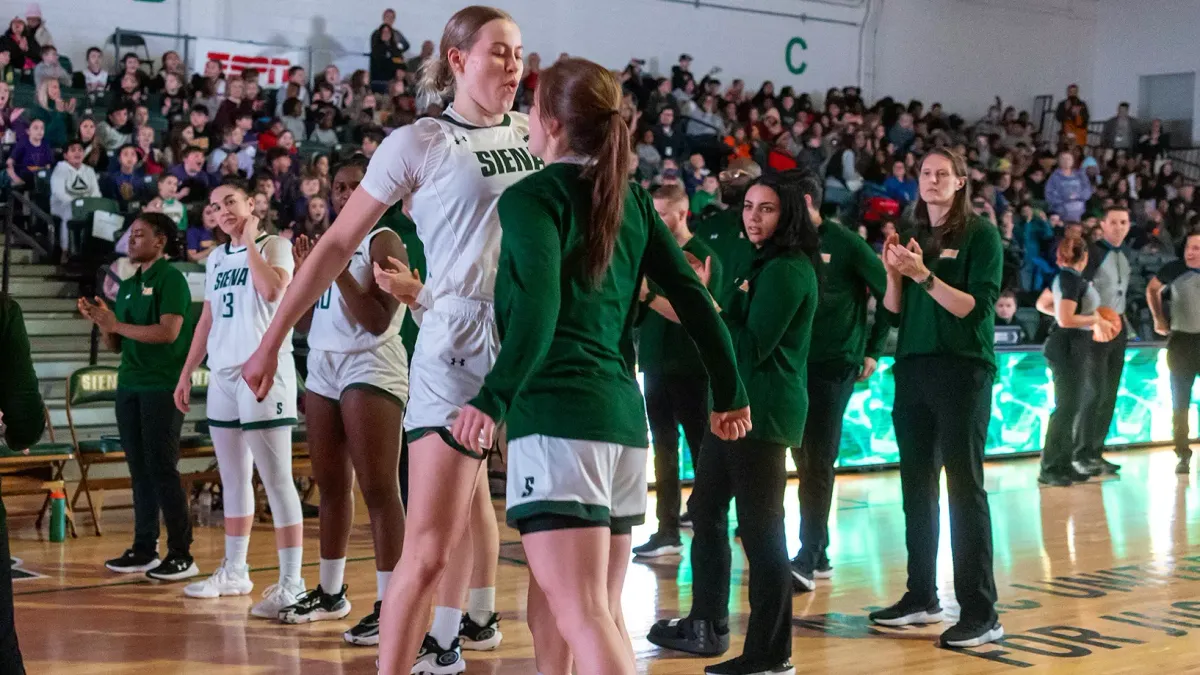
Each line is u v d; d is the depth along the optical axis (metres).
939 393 4.28
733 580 5.39
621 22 17.20
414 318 3.69
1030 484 8.45
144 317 5.39
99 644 4.32
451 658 3.88
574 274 2.57
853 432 8.81
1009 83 20.61
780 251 3.81
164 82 13.42
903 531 6.71
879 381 8.91
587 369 2.58
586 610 2.52
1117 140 20.31
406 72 14.39
